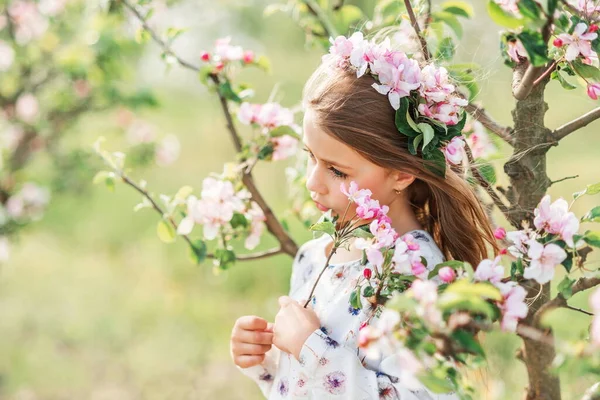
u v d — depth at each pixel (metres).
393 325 0.92
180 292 4.49
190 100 9.14
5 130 3.30
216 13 3.69
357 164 1.31
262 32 8.40
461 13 1.54
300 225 4.21
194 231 4.98
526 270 1.09
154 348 3.79
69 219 5.58
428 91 1.24
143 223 5.60
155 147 3.82
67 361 3.63
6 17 3.17
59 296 4.40
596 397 1.14
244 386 3.44
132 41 2.99
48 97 3.36
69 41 3.26
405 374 0.93
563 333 1.05
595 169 3.77
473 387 1.00
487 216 1.44
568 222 1.10
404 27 1.52
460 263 1.09
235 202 1.58
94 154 3.30
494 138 1.52
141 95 3.38
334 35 1.82
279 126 1.62
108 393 3.37
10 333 3.87
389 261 1.18
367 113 1.29
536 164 1.34
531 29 1.04
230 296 4.43
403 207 1.46
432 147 1.25
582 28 1.13
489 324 1.00
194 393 3.38
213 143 7.62
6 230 3.22
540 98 1.32
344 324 1.37
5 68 3.18
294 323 1.34
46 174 3.47
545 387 1.38
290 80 7.84
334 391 1.28
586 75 1.19
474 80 1.38
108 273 4.80
